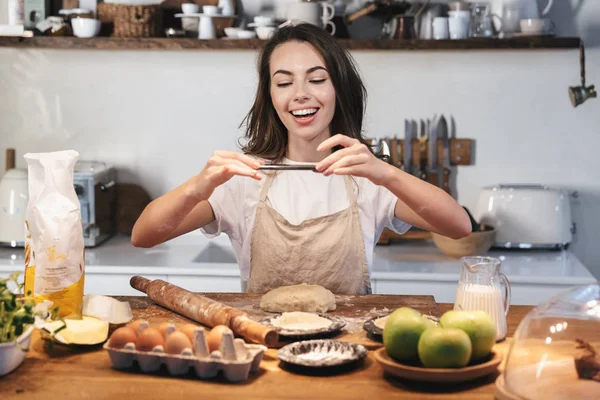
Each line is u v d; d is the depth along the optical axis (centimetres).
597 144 338
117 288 297
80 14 334
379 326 161
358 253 212
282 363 147
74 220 160
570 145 339
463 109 340
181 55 346
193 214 212
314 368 142
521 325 142
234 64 346
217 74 346
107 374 142
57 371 143
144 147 352
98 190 326
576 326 138
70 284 159
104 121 351
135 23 327
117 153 353
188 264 300
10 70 349
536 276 284
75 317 160
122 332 144
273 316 174
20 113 352
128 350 142
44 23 328
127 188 351
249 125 227
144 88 349
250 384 137
